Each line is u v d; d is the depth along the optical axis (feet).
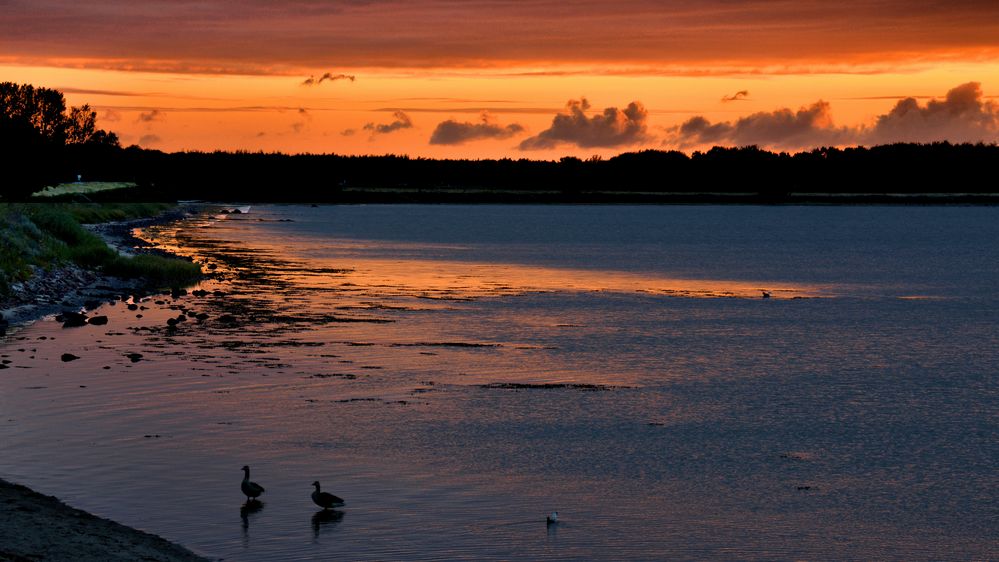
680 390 134.41
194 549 74.08
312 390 126.72
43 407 112.57
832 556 78.18
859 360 160.25
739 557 77.36
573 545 78.43
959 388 138.72
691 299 244.83
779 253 457.27
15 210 271.69
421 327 181.16
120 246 325.01
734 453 104.53
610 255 418.92
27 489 83.76
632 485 93.45
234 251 360.89
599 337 176.45
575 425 114.11
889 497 91.66
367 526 80.53
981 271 357.82
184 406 115.85
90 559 65.62
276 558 73.15
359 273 287.48
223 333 166.30
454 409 119.75
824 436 111.96
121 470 91.40
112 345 151.43
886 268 369.09
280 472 93.50
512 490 90.89
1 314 175.01
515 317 199.62
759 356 161.99
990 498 91.76
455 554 75.66
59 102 631.56
